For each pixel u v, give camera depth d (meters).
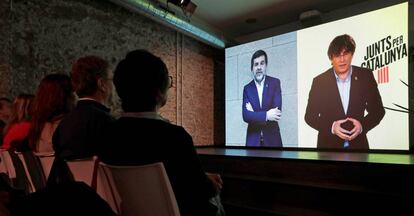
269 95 4.86
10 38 2.98
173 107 4.93
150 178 0.94
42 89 1.51
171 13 4.27
